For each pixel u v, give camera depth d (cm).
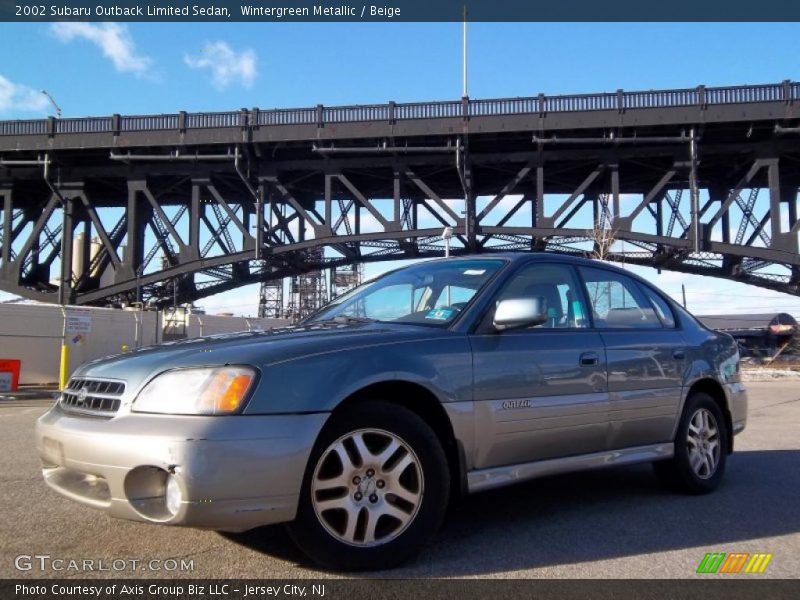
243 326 3206
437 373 382
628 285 545
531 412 419
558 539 415
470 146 3603
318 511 338
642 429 495
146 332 2642
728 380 591
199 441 309
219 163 3738
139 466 313
